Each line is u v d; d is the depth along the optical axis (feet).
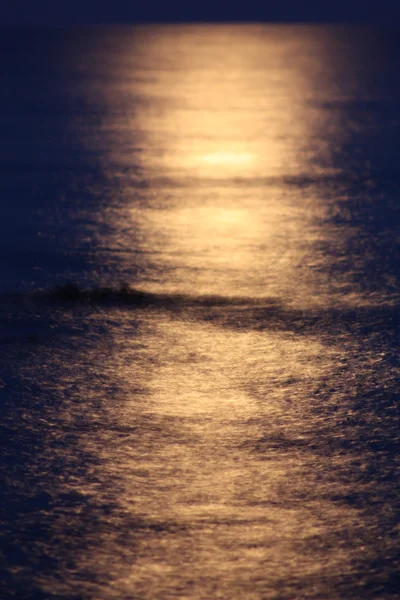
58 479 66.49
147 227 185.57
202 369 94.27
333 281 140.56
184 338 106.01
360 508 62.64
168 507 62.28
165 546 56.80
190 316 116.88
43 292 127.34
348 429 78.02
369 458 71.72
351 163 290.15
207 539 57.82
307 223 192.44
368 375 93.04
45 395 84.94
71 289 125.70
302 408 83.10
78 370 92.79
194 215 200.95
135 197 223.51
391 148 327.06
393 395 86.84
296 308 122.62
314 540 57.93
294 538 58.18
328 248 166.61
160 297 127.13
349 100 540.52
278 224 191.31
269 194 231.71
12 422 77.82
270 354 100.27
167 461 70.28
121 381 89.76
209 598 51.13
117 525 59.47
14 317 113.09
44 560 54.85
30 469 68.18
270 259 156.66
